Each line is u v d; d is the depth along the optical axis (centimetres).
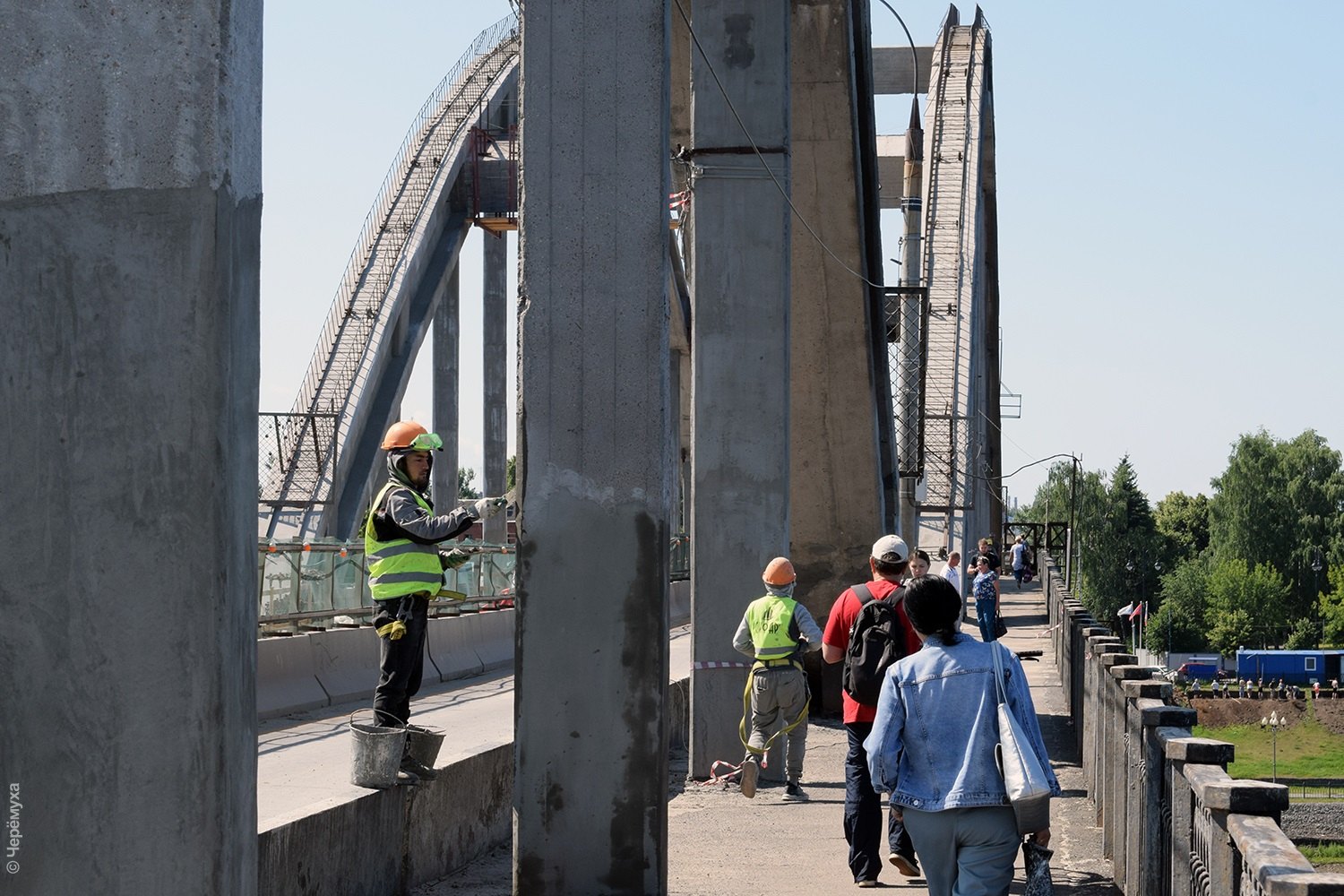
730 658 1376
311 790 1137
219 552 401
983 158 5503
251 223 426
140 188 401
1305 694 8138
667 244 842
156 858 397
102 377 401
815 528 2119
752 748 1234
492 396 6397
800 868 966
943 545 4234
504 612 2694
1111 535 14962
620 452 828
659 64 838
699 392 1384
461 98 6159
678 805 1241
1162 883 648
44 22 404
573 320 835
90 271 401
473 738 1494
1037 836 631
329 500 4738
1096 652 1140
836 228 1966
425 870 885
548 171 841
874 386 2153
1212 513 14800
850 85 1866
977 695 616
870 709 899
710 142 1384
